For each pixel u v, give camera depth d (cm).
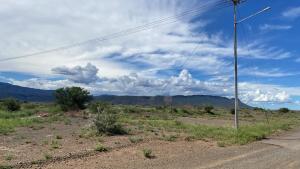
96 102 6288
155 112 7306
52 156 1608
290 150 2166
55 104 6147
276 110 12256
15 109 6244
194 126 3588
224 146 2281
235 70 3231
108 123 2686
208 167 1516
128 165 1520
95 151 1814
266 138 2933
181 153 1903
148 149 1836
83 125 3438
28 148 1845
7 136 2403
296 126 4647
